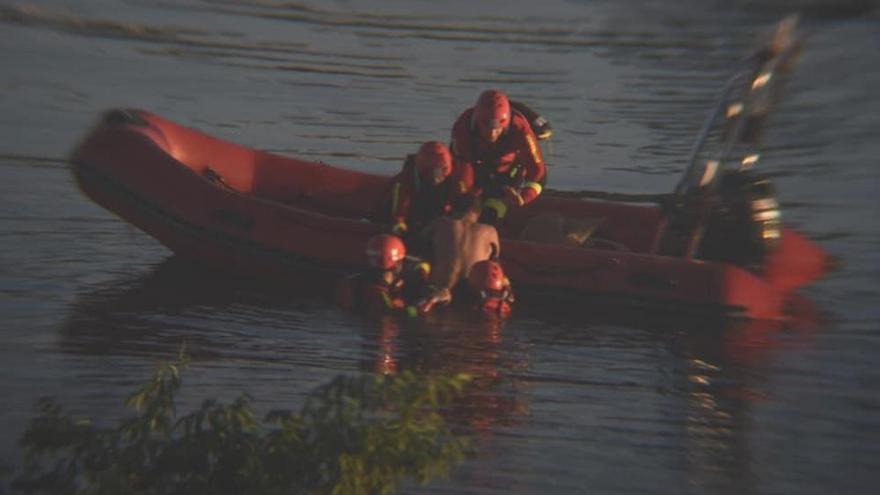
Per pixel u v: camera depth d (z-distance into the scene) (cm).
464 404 2986
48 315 3569
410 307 3675
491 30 10119
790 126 6856
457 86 7906
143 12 9769
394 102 7312
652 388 3164
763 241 3922
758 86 3828
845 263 4378
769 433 2877
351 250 3844
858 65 8706
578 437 2802
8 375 3050
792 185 5575
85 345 3312
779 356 3450
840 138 6575
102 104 6738
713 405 3053
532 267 3794
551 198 4297
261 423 2720
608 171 5900
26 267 4041
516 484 2516
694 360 3397
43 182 5088
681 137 6731
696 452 2747
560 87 8056
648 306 3734
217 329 3500
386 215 3947
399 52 9006
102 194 4066
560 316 3750
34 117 6300
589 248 3988
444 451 1977
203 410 2106
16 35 8481
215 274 4041
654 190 5534
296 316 3653
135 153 4056
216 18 9781
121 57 8100
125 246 4341
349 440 1967
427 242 3775
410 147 6200
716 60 9181
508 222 4256
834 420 2973
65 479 2205
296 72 8050
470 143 3822
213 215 3947
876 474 2658
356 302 3706
